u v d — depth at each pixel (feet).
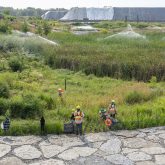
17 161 42.34
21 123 51.96
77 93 73.26
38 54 124.36
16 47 129.49
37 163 41.91
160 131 51.90
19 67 96.68
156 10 420.36
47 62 111.45
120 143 47.62
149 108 59.77
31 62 110.11
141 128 53.11
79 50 123.13
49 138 48.96
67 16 414.00
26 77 87.56
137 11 418.10
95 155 44.11
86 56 109.81
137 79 92.07
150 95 69.21
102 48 134.10
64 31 218.59
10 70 96.27
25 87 75.41
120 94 69.56
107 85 82.23
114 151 45.24
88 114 55.88
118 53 117.80
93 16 414.41
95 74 97.35
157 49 135.85
